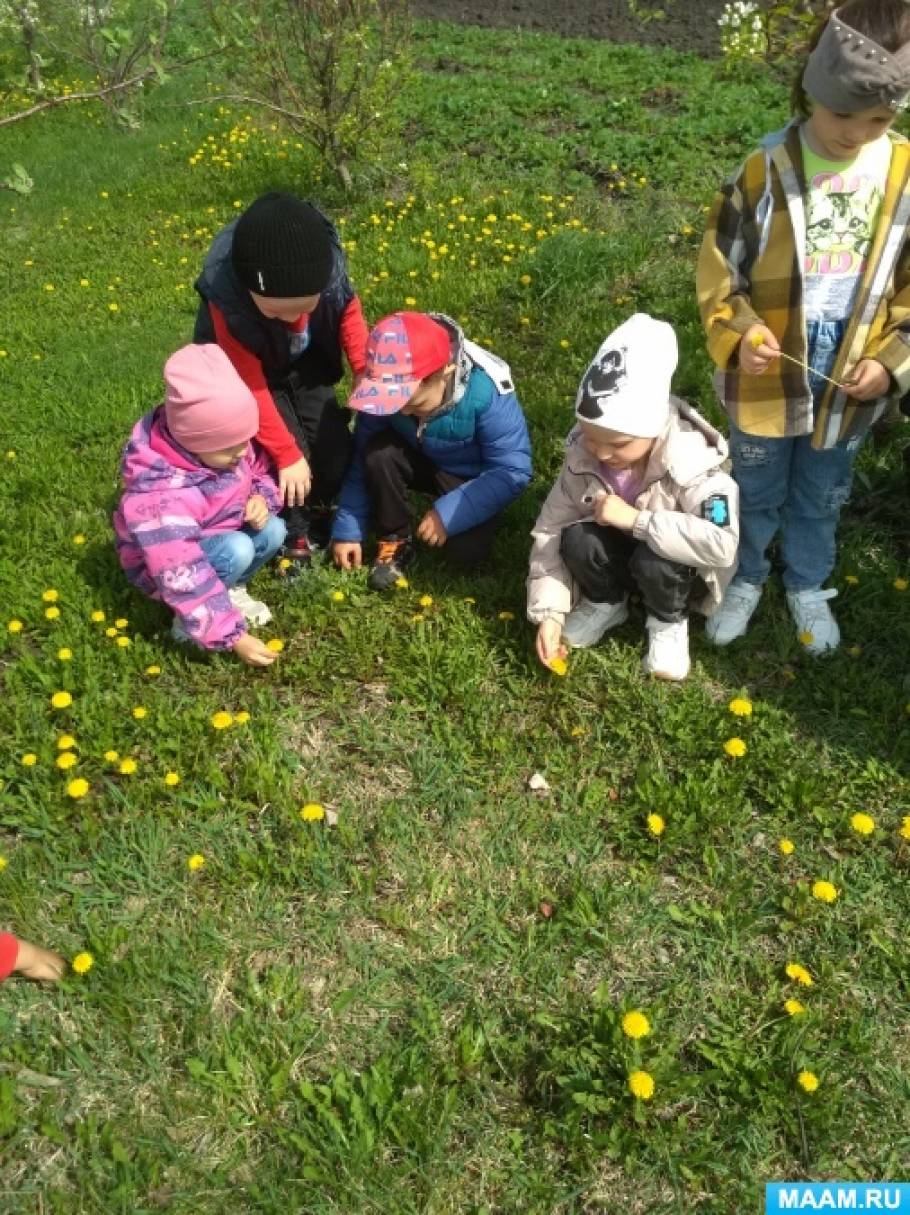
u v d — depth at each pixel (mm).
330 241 3092
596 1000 2266
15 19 10273
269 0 7305
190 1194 1974
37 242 7715
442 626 3275
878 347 2615
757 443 2887
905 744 2824
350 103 7523
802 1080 2041
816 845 2623
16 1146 2049
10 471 4242
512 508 3766
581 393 2746
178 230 7695
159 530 2900
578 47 11359
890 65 2186
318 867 2549
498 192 7215
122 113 4469
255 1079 2148
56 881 2514
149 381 5109
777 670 3133
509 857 2607
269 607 3398
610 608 3168
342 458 3605
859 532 3650
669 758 2861
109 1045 2215
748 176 2613
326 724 3000
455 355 3076
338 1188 1973
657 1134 2039
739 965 2367
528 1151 2057
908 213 2514
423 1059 2174
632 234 6137
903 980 2322
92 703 2936
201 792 2723
